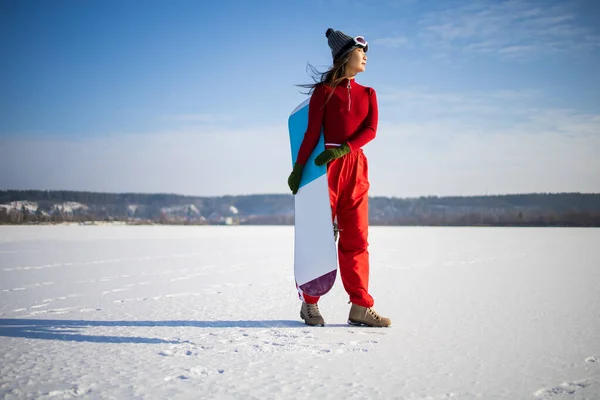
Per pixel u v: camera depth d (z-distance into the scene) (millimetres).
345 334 2717
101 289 4801
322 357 2215
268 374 1940
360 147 2918
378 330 2844
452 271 6730
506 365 2102
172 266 7402
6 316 3303
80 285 5113
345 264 2965
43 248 11773
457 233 25094
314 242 2863
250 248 12227
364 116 2955
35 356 2188
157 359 2154
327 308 3717
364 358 2203
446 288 4922
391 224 73312
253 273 6418
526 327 2947
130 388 1746
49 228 31828
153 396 1665
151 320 3160
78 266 7316
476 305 3828
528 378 1919
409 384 1829
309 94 3064
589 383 1862
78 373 1924
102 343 2465
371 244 14266
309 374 1945
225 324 3016
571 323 3076
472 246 13141
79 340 2533
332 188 2889
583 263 7953
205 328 2879
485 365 2100
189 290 4754
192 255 9766
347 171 2902
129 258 8906
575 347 2434
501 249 11797
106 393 1691
